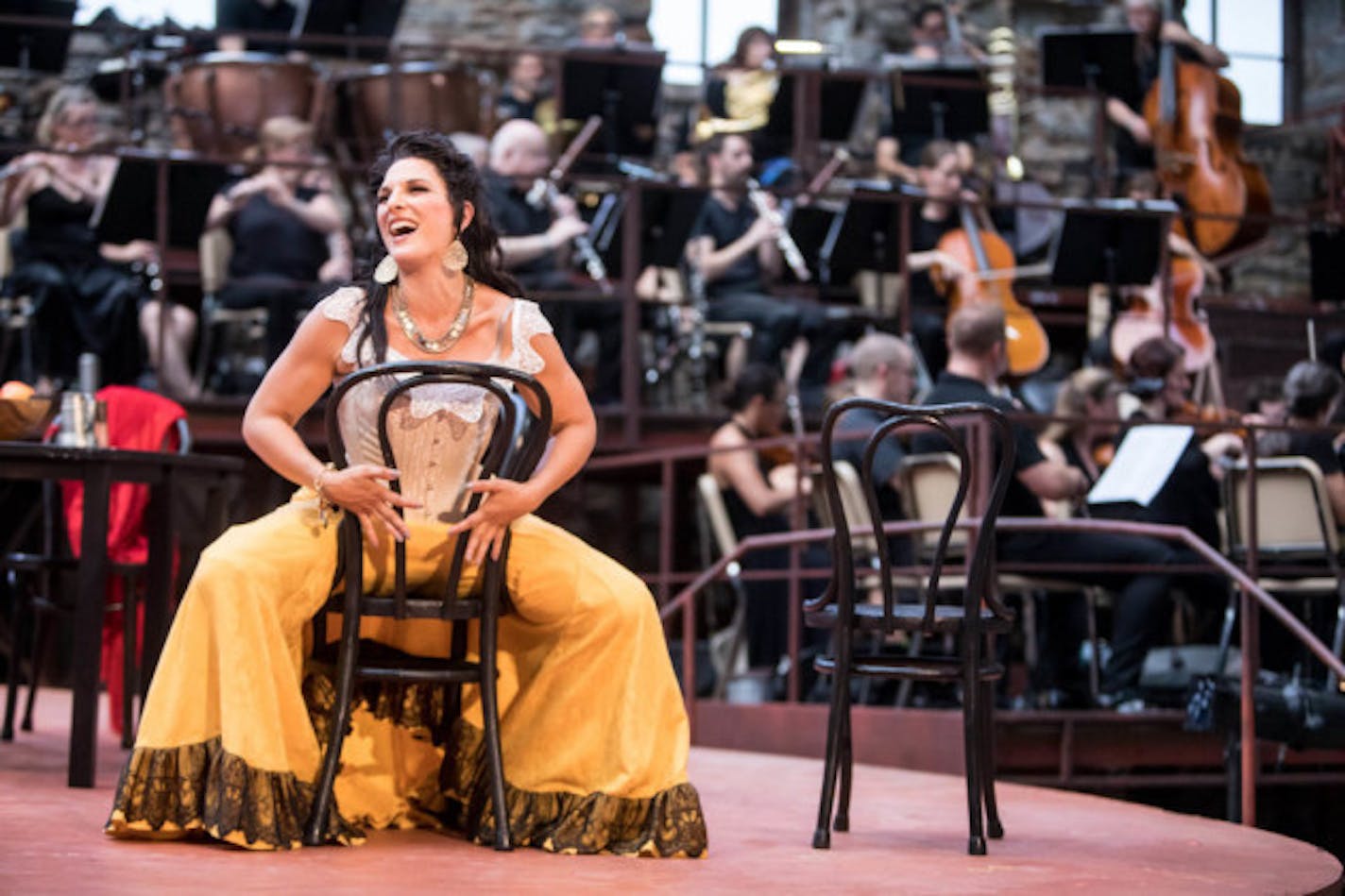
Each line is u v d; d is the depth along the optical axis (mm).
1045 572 17797
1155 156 28828
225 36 26000
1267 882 10156
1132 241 23391
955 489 17234
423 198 10562
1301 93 34344
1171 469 17219
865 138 32625
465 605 10438
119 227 22328
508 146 24656
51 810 11195
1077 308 26875
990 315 17531
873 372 19609
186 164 22094
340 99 26125
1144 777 17469
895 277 25938
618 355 24953
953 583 16531
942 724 16656
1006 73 29812
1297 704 15398
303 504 10539
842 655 11039
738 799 13492
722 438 20828
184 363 24250
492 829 10523
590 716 10602
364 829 10906
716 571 18469
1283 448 19031
